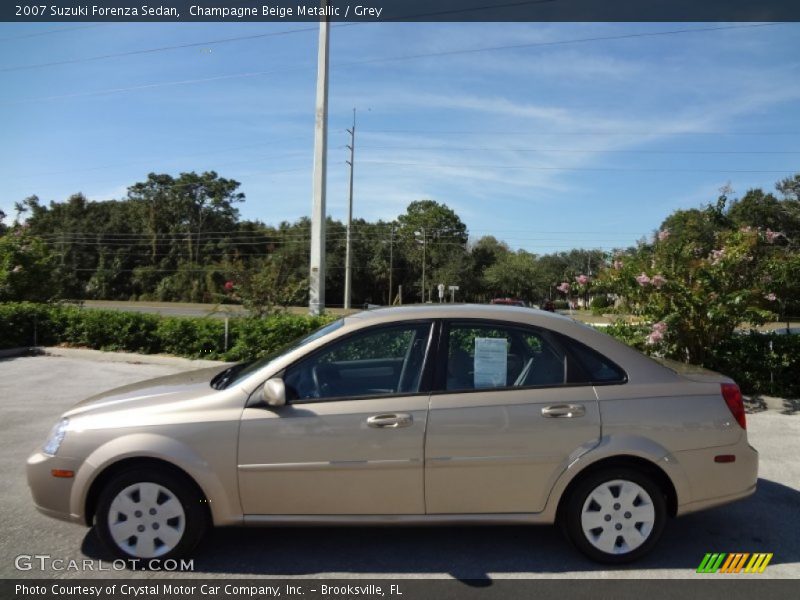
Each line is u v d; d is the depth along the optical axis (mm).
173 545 3695
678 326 8734
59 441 3771
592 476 3764
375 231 87688
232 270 12719
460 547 4059
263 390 3721
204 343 12352
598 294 9703
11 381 10438
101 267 80250
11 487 5172
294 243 77438
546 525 4090
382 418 3691
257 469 3666
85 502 3713
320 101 13531
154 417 3729
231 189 87188
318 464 3676
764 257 8898
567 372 3881
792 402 8273
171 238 83312
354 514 3723
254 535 4234
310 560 3859
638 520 3785
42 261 16453
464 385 3832
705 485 3838
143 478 3695
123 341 13195
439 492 3719
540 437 3719
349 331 3967
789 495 5102
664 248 9109
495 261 85062
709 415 3857
